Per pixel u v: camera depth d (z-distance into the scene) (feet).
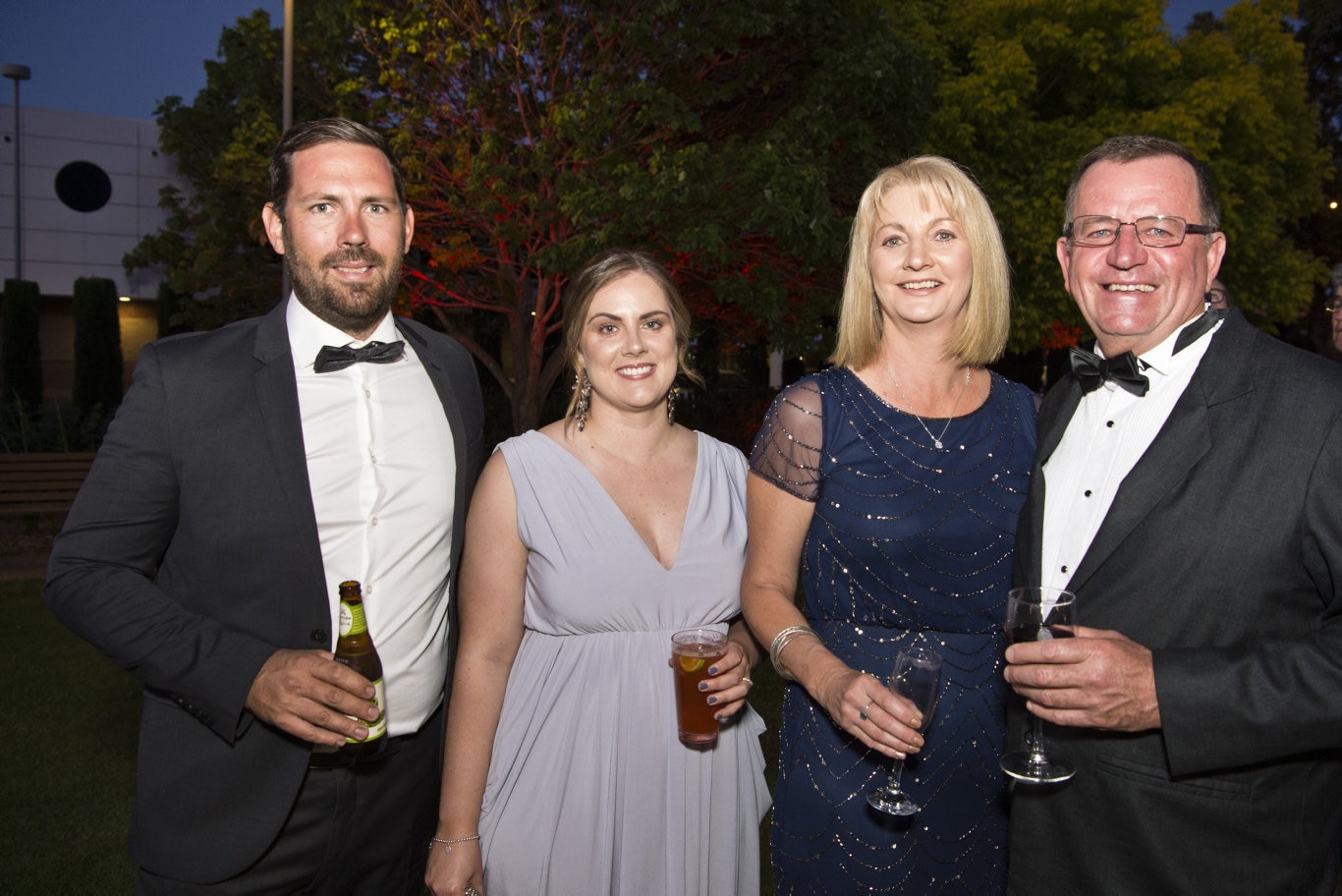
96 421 41.11
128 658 5.68
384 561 6.56
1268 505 5.11
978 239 6.97
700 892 6.90
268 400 6.34
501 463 7.14
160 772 6.17
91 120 71.10
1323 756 5.33
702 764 6.97
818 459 7.09
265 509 6.17
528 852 6.75
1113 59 42.14
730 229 25.73
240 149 30.58
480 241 34.22
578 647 7.04
